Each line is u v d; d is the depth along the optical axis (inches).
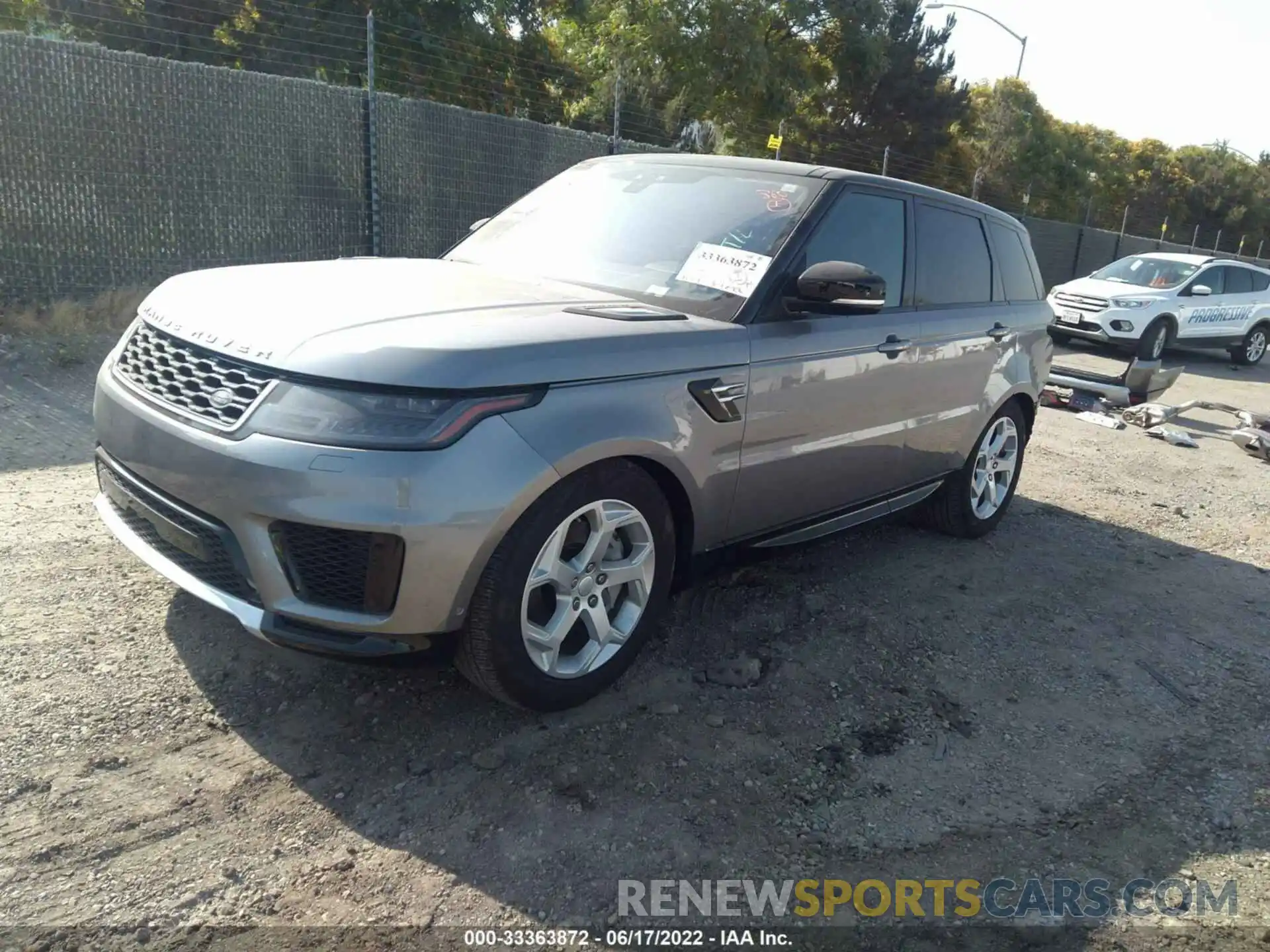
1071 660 159.9
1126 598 190.7
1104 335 567.8
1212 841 115.3
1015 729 136.6
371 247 401.7
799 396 145.0
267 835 99.4
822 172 161.6
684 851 103.6
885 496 179.0
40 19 461.4
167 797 103.2
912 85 1123.3
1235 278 628.7
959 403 189.8
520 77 660.1
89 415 238.4
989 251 203.3
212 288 126.0
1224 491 283.0
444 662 111.2
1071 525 235.6
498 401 105.7
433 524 100.7
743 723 129.2
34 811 98.9
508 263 158.7
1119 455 315.6
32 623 133.7
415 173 410.0
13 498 179.0
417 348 104.1
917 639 160.7
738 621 159.6
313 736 116.0
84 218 328.8
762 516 147.5
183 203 350.0
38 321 303.9
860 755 125.3
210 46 521.7
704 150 761.6
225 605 107.9
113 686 121.3
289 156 373.1
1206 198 2000.5
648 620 130.1
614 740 121.5
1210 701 151.0
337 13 530.0
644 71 746.2
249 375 106.5
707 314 138.9
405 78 572.1
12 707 114.9
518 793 109.6
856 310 147.3
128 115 331.6
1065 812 118.3
